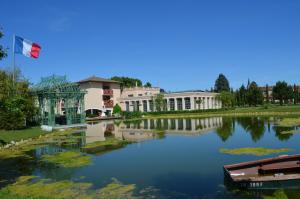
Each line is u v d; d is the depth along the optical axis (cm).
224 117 8131
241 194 1800
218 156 2917
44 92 6259
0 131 5284
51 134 5200
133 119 9188
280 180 1822
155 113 10325
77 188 2038
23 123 5866
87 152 3425
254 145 3428
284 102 14825
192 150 3322
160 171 2453
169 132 5209
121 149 3578
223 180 2111
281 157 2155
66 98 6588
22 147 3912
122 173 2425
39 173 2509
